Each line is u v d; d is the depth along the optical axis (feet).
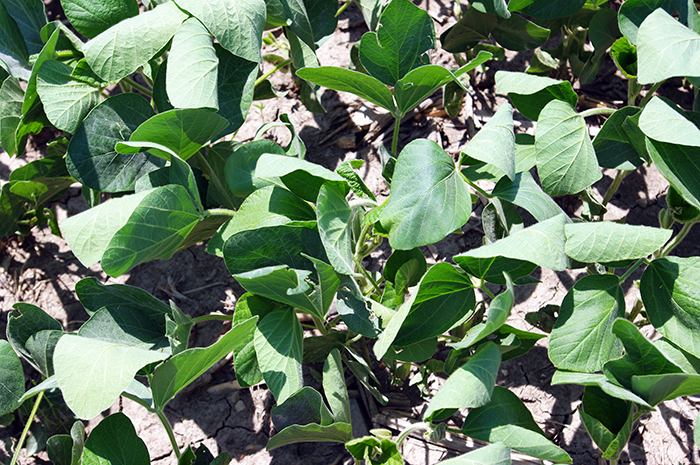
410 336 6.40
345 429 6.19
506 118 6.74
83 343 5.77
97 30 7.43
